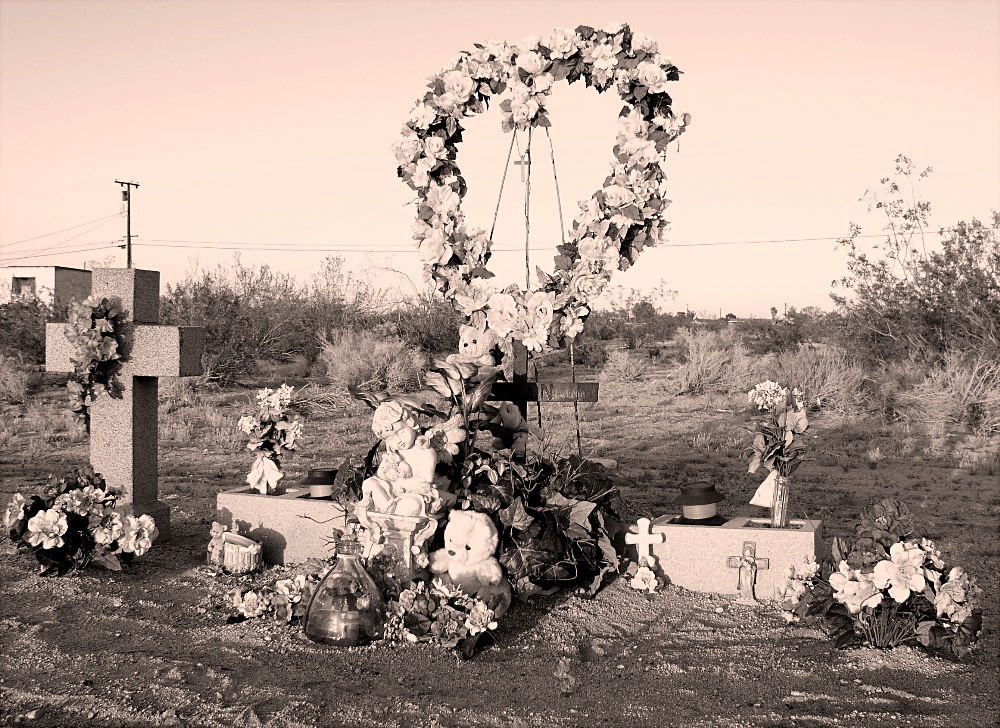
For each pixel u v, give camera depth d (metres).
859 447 14.22
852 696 4.67
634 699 4.65
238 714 4.43
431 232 7.44
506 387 7.36
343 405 19.00
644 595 6.43
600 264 7.18
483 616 5.39
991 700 4.61
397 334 27.41
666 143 7.16
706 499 6.70
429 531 5.92
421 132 7.54
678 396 22.11
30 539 6.68
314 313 28.39
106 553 6.93
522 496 6.34
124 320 7.77
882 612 5.38
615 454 13.70
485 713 4.48
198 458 12.96
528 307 7.16
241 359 23.00
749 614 6.05
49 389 20.95
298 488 7.81
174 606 6.16
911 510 9.48
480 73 7.45
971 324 20.55
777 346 33.75
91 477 7.07
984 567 7.22
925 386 18.31
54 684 4.76
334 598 5.48
